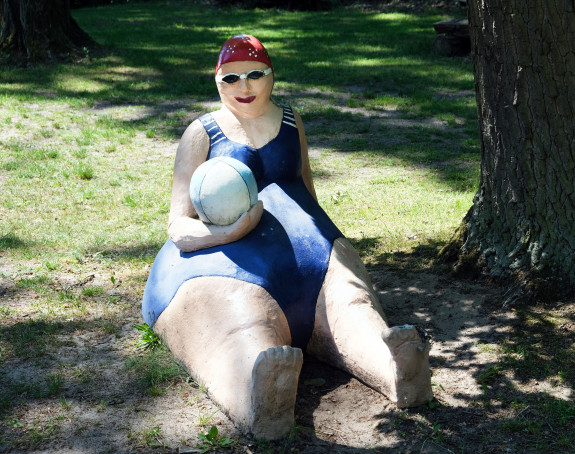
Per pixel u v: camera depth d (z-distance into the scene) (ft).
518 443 13.30
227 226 15.44
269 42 72.74
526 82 18.15
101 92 49.96
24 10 58.90
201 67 59.11
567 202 18.35
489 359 16.30
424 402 14.46
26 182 31.19
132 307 19.47
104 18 97.40
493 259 19.92
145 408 14.64
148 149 37.22
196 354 15.02
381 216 26.76
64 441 13.55
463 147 36.52
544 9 17.51
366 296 15.38
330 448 13.30
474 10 18.90
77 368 16.21
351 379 15.67
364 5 104.01
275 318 14.84
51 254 23.31
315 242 15.78
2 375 15.90
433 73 54.95
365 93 48.37
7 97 47.98
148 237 24.85
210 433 13.39
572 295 18.43
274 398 13.16
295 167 17.02
